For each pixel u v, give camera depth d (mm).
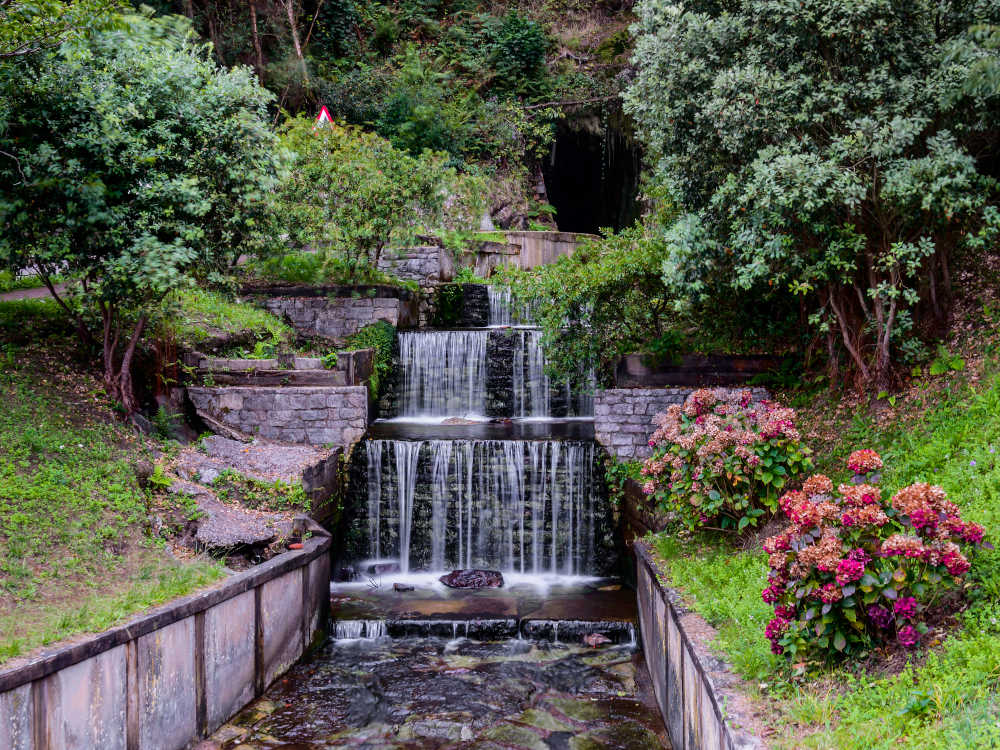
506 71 25125
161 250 8523
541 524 10734
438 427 12609
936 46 7402
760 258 7629
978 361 7391
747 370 11125
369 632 8539
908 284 8734
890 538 4152
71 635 5105
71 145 8352
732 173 8234
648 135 9734
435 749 6113
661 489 8023
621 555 10508
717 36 8258
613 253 11570
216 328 12367
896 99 7293
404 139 21234
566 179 28578
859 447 7699
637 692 7121
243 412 11062
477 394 13922
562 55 27219
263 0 22547
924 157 7188
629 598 9484
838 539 4398
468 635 8438
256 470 9625
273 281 14781
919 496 4234
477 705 6871
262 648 7188
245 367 11367
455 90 24000
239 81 9766
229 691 6621
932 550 4113
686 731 5441
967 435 6484
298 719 6656
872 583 4145
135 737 5395
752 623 5328
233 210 9789
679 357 11258
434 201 15141
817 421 8875
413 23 25766
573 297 11039
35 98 8352
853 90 7371
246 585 6867
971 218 7797
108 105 8297
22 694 4445
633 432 10734
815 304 9992
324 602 8586
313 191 14305
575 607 9102
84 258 8773
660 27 8703
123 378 9648
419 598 9562
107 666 5125
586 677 7438
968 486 5703
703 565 6984
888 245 7742
